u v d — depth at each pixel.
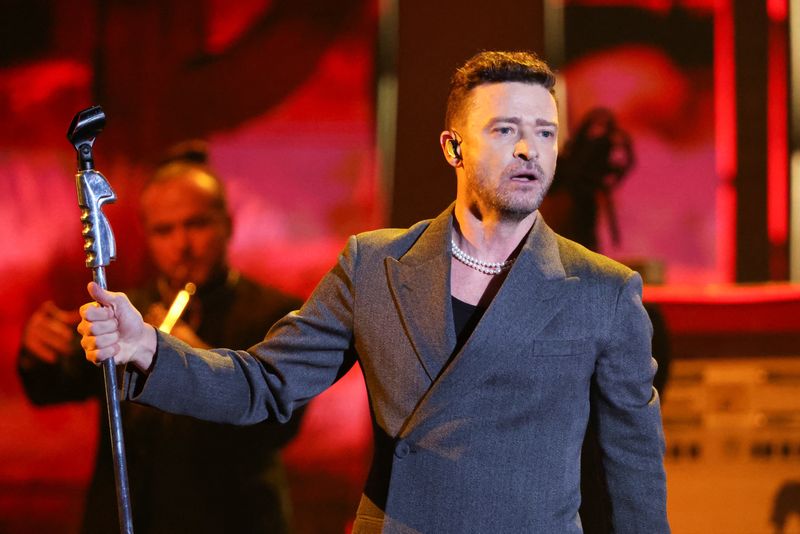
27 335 11.79
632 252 12.01
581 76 12.09
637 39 12.11
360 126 12.06
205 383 5.64
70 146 12.12
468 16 12.07
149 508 10.65
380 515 5.70
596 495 8.44
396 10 12.09
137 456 10.68
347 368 6.22
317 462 11.98
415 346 5.64
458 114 5.74
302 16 12.10
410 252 5.92
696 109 12.10
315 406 12.02
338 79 12.08
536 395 5.52
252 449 10.75
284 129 12.06
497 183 5.56
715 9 12.12
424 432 5.54
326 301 6.01
